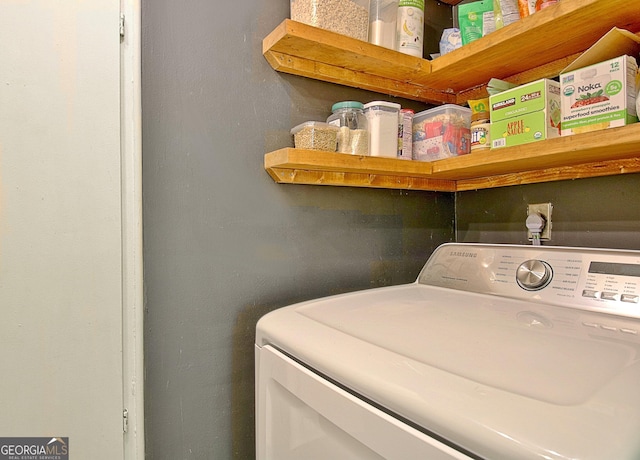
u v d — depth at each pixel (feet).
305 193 3.59
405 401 1.50
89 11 2.57
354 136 3.33
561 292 2.75
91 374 2.58
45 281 2.47
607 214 3.33
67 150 2.51
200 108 3.07
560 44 3.09
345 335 2.09
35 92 2.44
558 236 3.67
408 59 3.55
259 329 2.53
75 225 2.54
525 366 1.65
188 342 3.01
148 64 2.85
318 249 3.66
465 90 4.22
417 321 2.37
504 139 3.08
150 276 2.85
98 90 2.59
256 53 3.32
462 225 4.57
